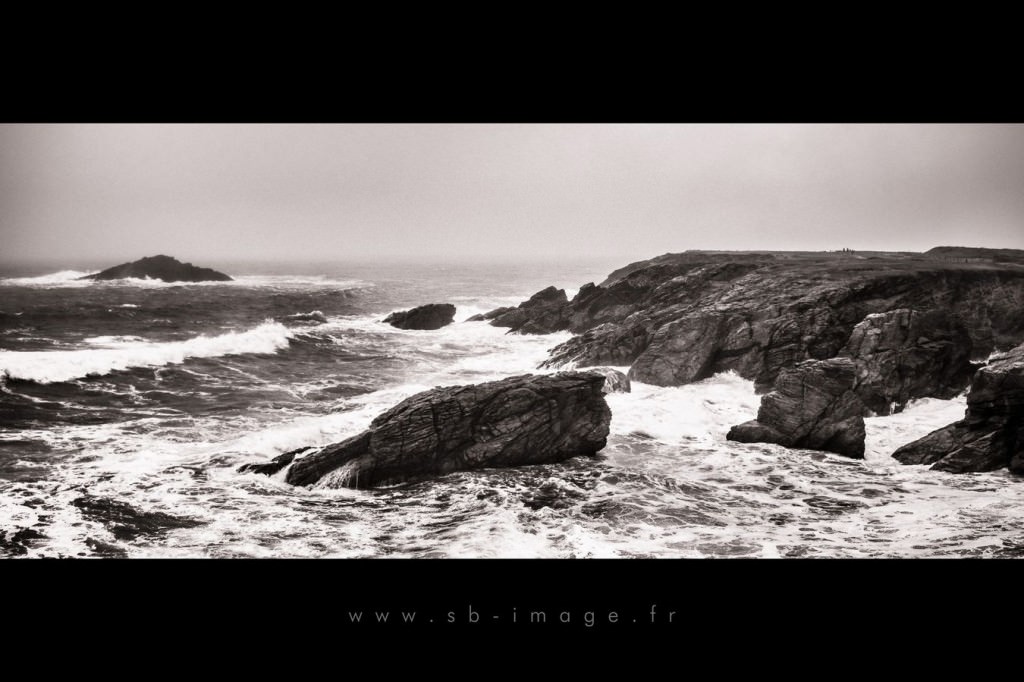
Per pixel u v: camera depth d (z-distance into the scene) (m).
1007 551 10.77
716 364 24.77
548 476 15.23
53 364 21.75
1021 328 29.91
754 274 31.69
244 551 10.76
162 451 16.14
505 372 27.52
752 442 18.06
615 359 26.92
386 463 14.68
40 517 11.93
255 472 14.86
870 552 10.80
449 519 12.54
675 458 16.80
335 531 11.81
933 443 16.64
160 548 10.83
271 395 22.27
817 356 23.73
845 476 15.59
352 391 23.45
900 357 21.28
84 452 15.82
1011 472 15.55
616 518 12.66
